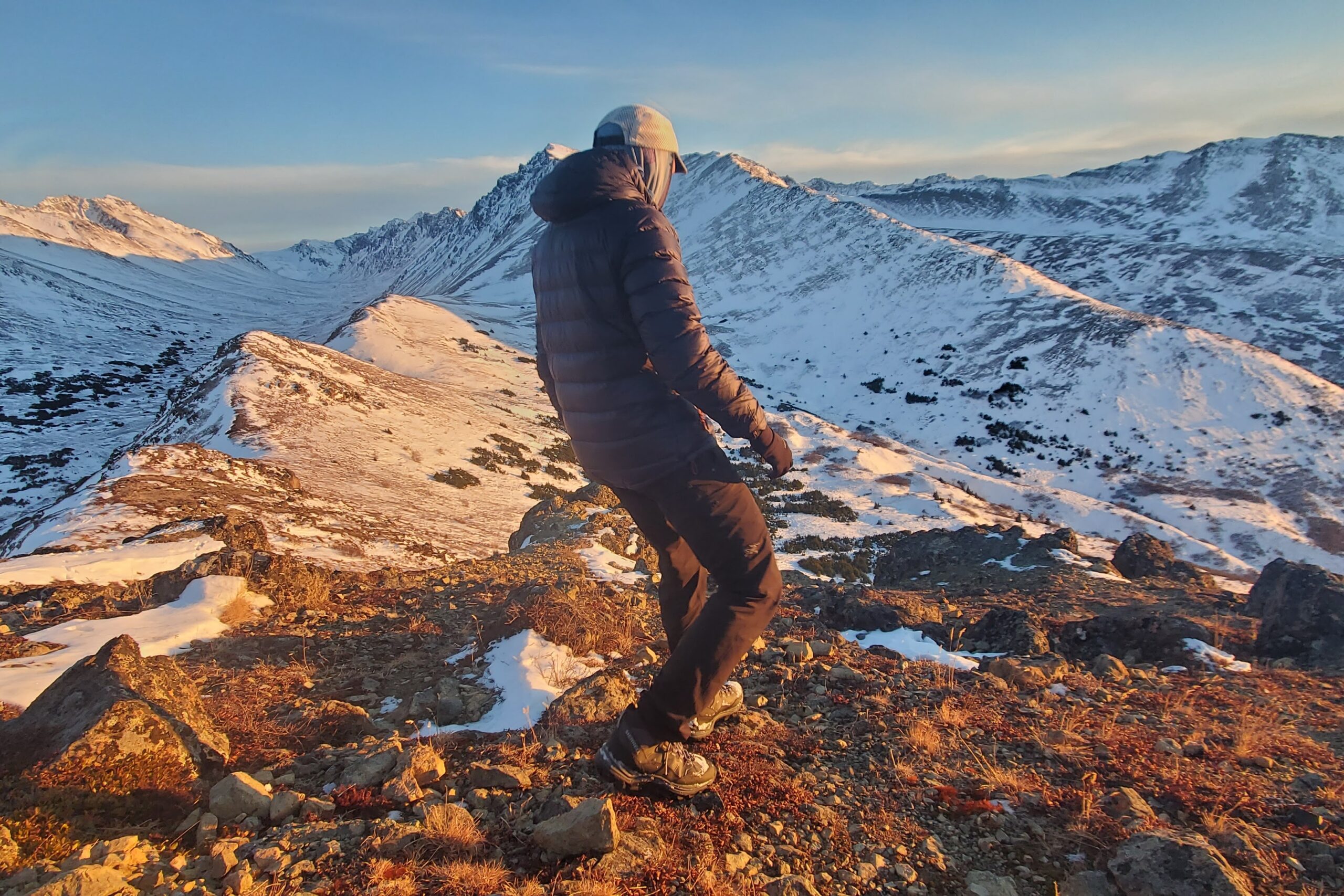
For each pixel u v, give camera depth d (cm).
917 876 234
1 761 259
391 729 328
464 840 230
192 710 303
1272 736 330
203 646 439
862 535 2805
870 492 3866
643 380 229
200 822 244
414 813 251
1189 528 4578
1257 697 397
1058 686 404
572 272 222
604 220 217
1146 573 919
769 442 231
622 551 934
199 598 511
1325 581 507
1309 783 284
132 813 249
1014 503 4403
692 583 295
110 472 1866
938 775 291
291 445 2850
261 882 214
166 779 261
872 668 426
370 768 272
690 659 244
